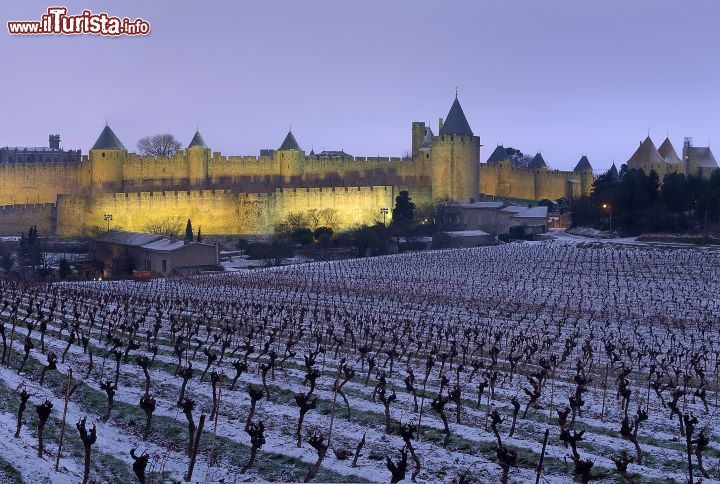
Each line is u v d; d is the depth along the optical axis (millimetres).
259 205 182750
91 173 197875
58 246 161250
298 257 150875
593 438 35062
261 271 122500
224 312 71125
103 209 180125
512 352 54031
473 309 81625
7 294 81062
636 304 86125
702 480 29828
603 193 195625
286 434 34312
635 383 47875
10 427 33000
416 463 29422
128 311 73938
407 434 29859
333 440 33688
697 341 63656
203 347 54344
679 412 36344
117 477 28922
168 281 108250
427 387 44312
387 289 97938
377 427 35844
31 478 27281
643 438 35500
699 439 30812
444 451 32719
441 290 97625
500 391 43938
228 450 32031
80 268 139375
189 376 38062
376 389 39438
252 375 45219
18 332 57625
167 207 181125
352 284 103688
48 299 82625
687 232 156125
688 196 169250
